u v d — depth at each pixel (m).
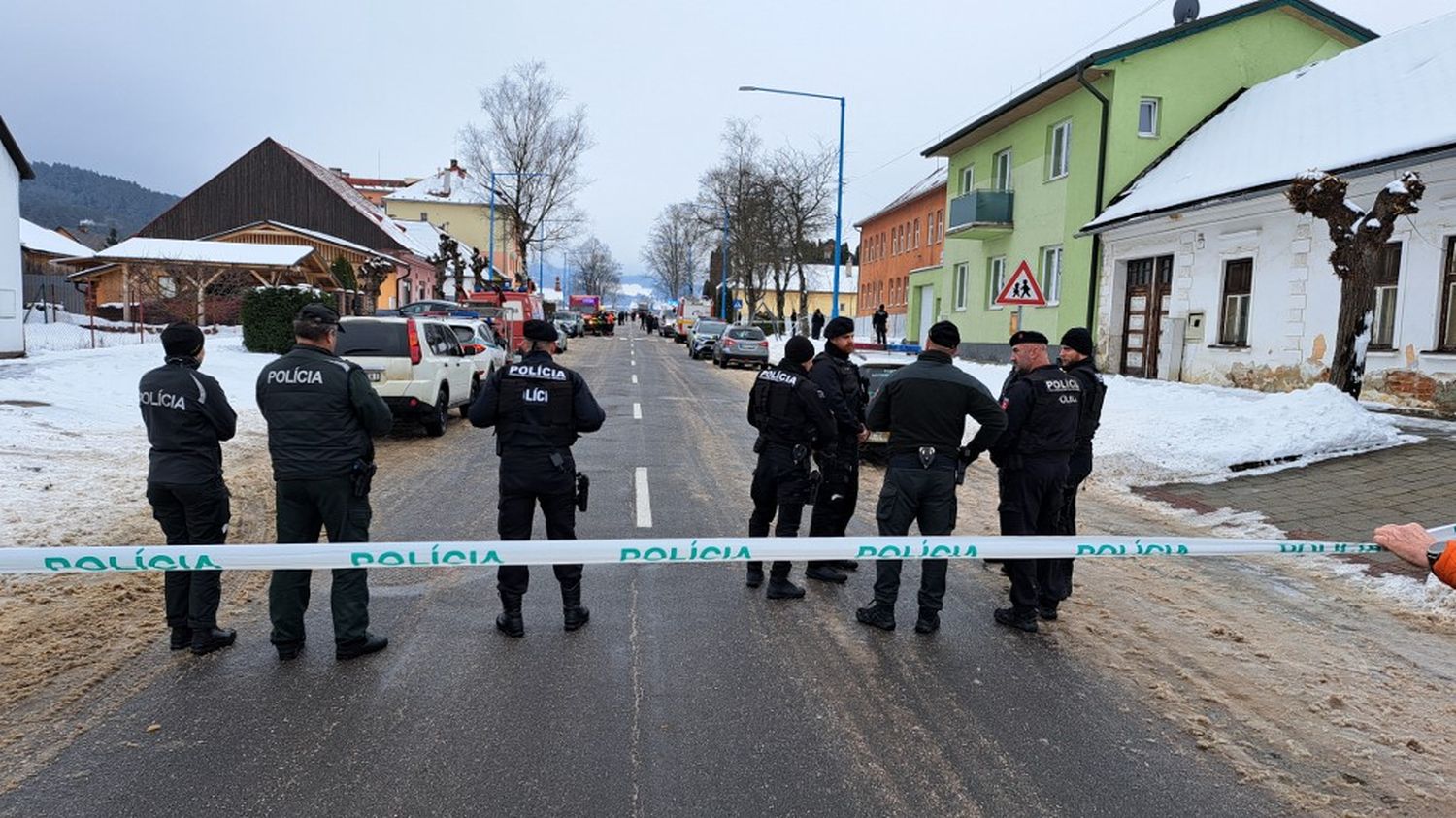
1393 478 9.05
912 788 3.52
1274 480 9.48
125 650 4.67
